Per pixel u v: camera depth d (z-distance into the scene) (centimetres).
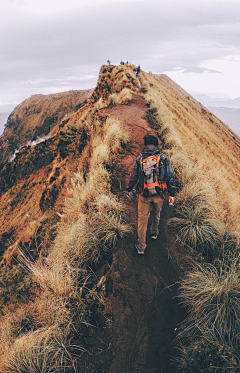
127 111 980
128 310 292
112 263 351
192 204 429
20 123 12900
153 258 352
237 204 478
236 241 351
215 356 225
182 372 232
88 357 255
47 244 591
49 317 295
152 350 254
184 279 315
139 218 339
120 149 628
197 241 371
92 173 575
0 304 445
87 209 462
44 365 240
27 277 462
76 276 338
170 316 281
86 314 293
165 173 312
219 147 2481
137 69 2038
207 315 263
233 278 281
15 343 270
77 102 12288
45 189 1172
